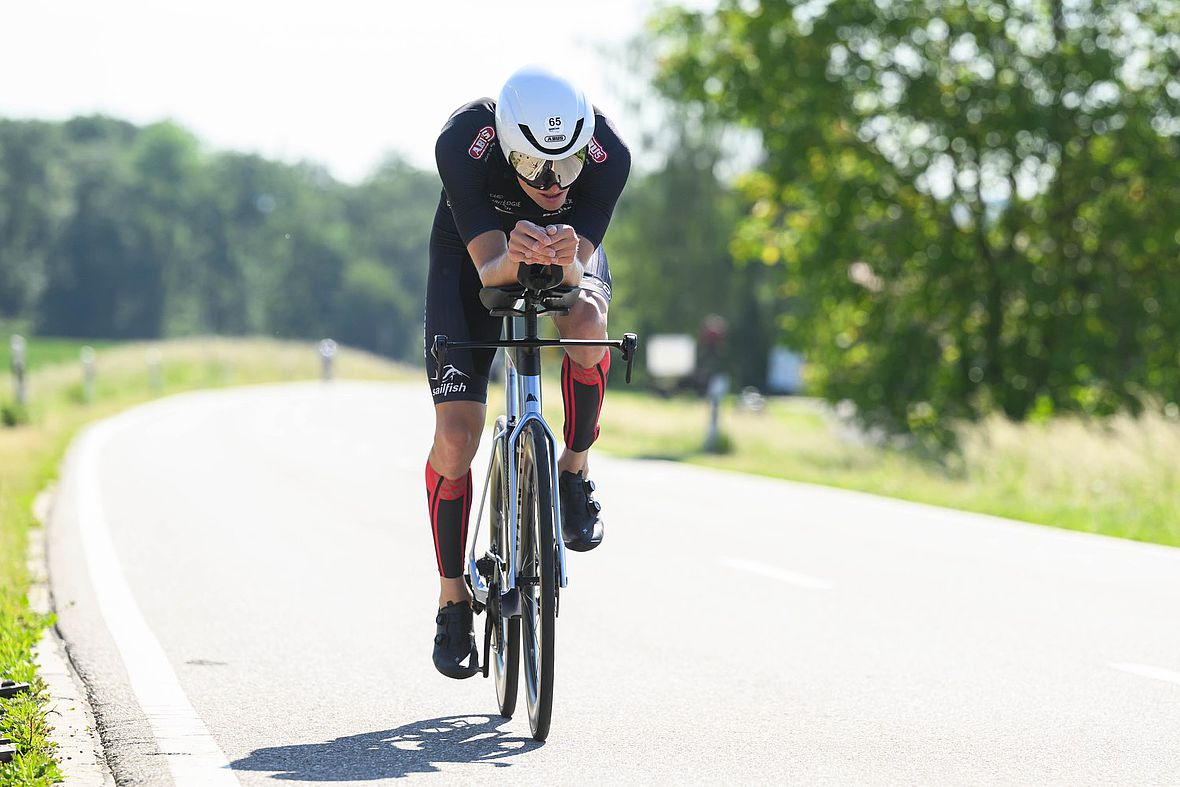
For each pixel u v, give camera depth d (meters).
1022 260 99.75
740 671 22.92
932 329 106.00
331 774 16.75
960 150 101.19
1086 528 46.09
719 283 196.12
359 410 113.56
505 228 18.77
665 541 39.50
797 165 101.69
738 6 104.62
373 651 24.25
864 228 103.38
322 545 37.09
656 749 18.00
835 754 17.81
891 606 29.47
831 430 100.31
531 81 17.28
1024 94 98.94
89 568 32.66
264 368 191.50
